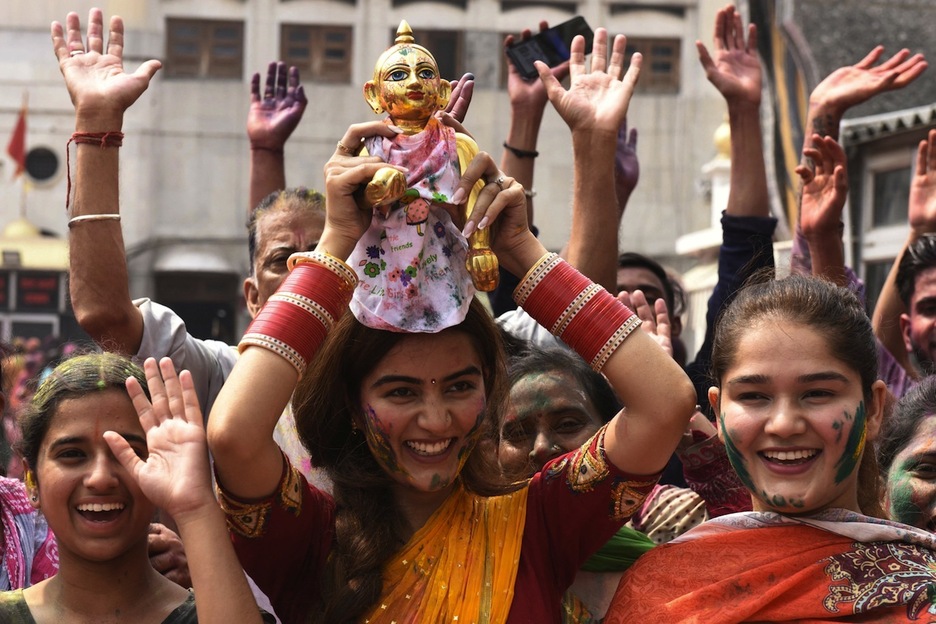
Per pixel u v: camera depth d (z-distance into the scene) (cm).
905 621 254
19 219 1852
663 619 266
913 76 450
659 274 518
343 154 265
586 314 270
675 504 355
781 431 268
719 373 283
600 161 385
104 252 347
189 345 371
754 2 1145
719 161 1500
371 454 283
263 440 252
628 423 268
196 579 246
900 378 449
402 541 278
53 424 271
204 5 1825
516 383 337
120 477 269
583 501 275
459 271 266
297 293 259
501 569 269
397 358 267
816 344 270
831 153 428
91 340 347
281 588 277
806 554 268
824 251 427
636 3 1814
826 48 1154
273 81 505
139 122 1820
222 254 1831
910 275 463
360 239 265
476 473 290
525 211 273
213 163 1836
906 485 336
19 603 272
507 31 1800
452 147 265
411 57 263
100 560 269
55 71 1861
